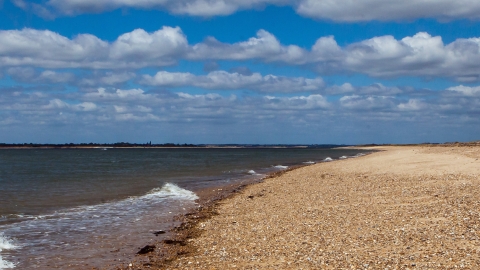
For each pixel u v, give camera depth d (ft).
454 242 38.06
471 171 94.07
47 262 42.34
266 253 40.34
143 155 454.81
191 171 173.47
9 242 50.24
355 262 34.60
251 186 105.09
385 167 130.82
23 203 81.61
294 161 264.72
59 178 141.69
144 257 43.34
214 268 37.04
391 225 47.67
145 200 85.25
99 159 335.06
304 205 68.95
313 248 40.47
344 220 53.06
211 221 60.39
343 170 135.54
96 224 60.85
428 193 69.36
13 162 277.23
